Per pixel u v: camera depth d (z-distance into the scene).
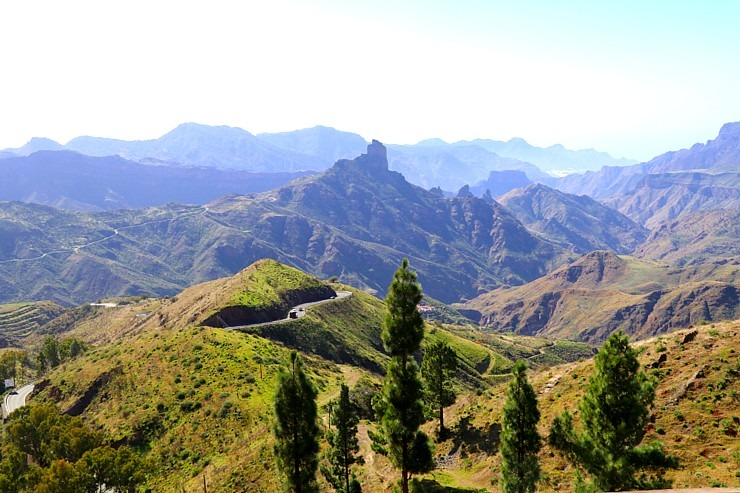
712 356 44.28
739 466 31.19
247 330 139.25
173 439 75.00
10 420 81.94
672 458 27.45
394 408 33.09
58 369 129.12
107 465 56.50
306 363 119.81
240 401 81.75
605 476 27.70
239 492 51.75
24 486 57.88
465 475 46.41
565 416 31.31
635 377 28.66
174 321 164.38
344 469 44.78
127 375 100.69
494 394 61.75
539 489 37.62
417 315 33.44
